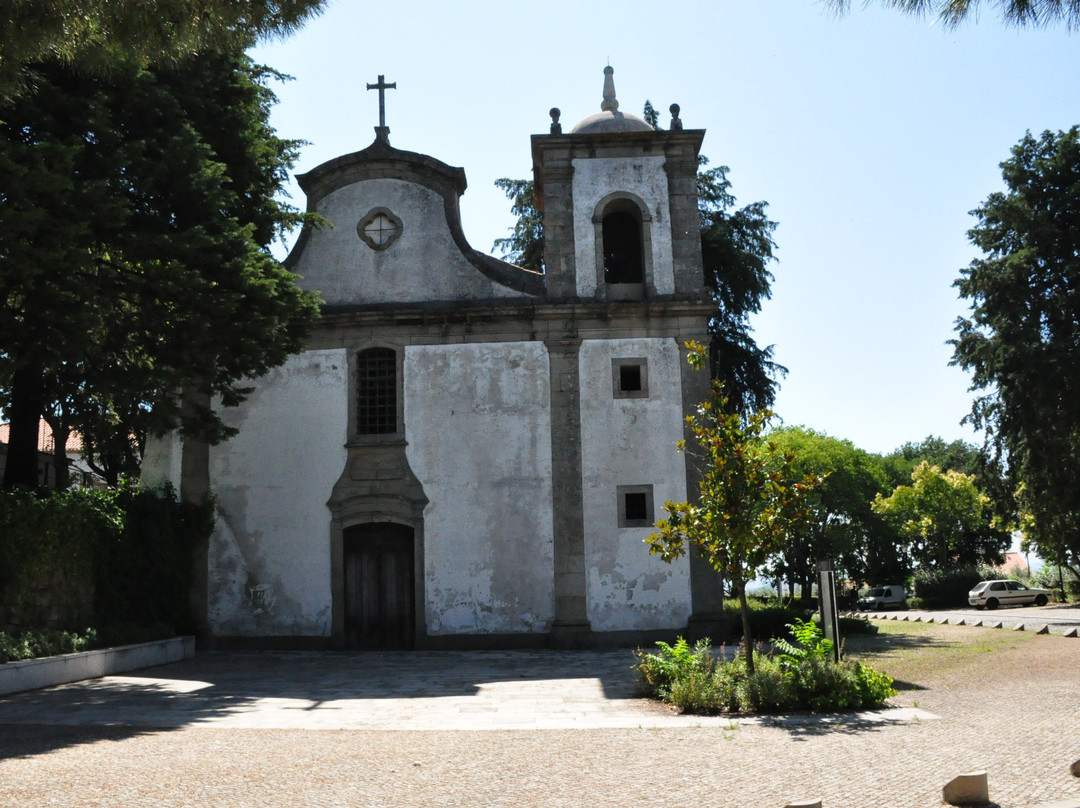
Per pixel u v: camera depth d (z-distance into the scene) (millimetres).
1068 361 34125
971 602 50625
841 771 8180
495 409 22609
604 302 22797
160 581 21297
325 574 22375
